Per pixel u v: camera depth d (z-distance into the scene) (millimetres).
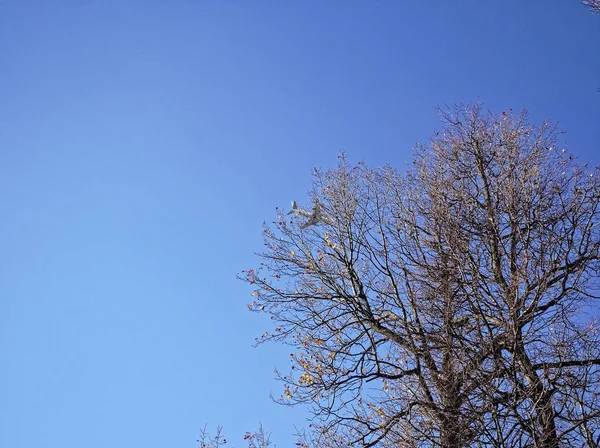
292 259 15070
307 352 13727
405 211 14438
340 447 12172
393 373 13094
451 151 15141
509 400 10555
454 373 11398
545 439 10219
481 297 11977
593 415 10398
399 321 13234
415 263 13367
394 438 11812
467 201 13781
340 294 14188
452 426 10898
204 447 15000
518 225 12680
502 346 11375
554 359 11289
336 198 15047
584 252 12352
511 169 13930
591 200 12984
